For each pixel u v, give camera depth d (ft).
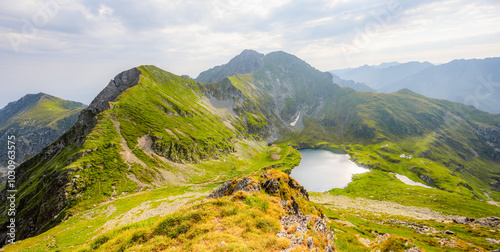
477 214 389.19
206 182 522.06
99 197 380.78
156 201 343.46
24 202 407.23
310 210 169.48
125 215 288.71
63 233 234.99
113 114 634.43
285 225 82.74
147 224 83.76
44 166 550.77
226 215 84.79
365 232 193.88
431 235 216.74
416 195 515.09
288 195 168.45
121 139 563.89
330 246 78.33
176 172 539.70
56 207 348.59
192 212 83.46
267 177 181.06
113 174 444.55
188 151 642.63
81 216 307.58
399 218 323.37
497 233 218.59
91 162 450.71
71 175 397.39
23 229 343.05
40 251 191.31
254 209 89.45
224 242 65.10
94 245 75.66
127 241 72.49
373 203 477.36
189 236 71.87
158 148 597.52
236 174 610.24
